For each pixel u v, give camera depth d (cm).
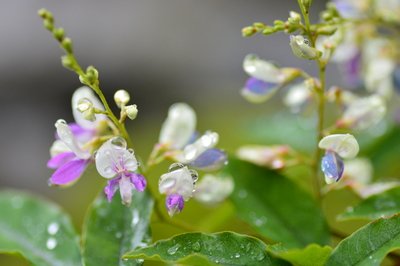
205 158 27
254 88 29
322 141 27
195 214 40
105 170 26
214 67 78
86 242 27
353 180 30
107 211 28
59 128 26
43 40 81
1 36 81
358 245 25
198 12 82
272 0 82
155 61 80
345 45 32
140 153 58
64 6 83
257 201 30
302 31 27
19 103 78
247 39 78
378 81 32
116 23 82
